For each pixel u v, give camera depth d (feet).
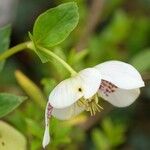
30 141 1.14
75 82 0.95
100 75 0.95
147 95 1.67
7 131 1.09
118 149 1.69
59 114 0.99
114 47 1.63
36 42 1.00
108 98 1.03
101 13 1.64
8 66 1.70
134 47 1.68
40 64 1.67
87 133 1.62
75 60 1.22
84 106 1.00
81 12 1.56
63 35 0.99
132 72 0.95
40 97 1.14
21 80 1.14
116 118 1.69
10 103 1.01
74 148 1.43
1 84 1.61
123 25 1.65
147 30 1.69
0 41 1.11
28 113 1.19
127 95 1.02
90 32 1.57
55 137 1.16
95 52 1.59
